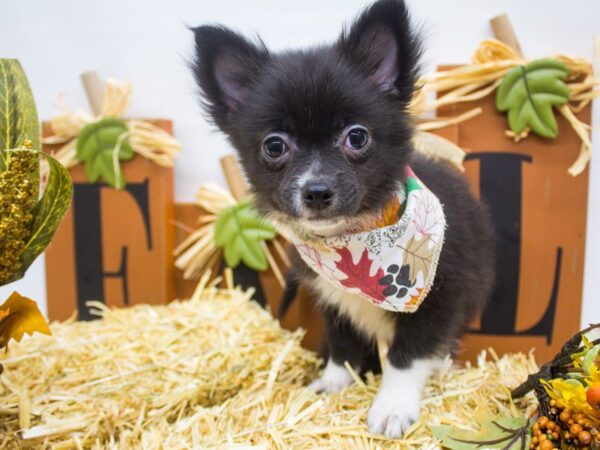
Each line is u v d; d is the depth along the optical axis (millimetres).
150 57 318
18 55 322
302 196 195
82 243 317
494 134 279
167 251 317
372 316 245
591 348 178
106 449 200
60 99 322
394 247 209
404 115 214
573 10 282
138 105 323
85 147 306
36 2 317
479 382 239
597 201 294
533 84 265
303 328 298
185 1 311
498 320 290
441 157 272
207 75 227
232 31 223
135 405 223
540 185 279
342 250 214
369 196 208
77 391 233
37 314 205
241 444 196
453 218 227
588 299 304
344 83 201
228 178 318
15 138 197
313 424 211
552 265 284
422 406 222
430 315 223
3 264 199
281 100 201
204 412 219
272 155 208
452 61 295
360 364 263
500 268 287
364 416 218
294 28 309
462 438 191
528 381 203
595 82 262
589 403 162
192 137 324
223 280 328
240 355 266
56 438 203
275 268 314
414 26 232
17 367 250
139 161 310
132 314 306
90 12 316
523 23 287
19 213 195
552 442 175
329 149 201
